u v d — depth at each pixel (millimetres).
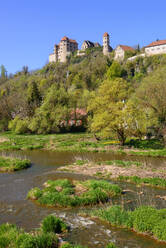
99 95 39812
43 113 59312
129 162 24781
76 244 9180
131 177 19297
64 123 64188
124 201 14102
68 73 133375
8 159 28094
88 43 193125
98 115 36312
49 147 40250
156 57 121938
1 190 16750
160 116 40344
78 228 10625
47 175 21375
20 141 47125
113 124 33688
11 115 74938
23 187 17500
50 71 155875
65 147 39062
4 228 10180
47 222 10367
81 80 115812
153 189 16781
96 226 10828
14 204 13805
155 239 9617
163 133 38625
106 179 19531
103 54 166625
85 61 149500
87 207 13227
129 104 34719
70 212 12523
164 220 10234
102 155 31875
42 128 59281
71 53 184000
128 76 120500
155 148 34625
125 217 11039
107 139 45031
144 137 43906
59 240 9555
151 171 21188
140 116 35562
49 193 14648
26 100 74500
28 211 12688
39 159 30422
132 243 9328
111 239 9641
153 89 41031
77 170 22891
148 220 10359
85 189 16141
